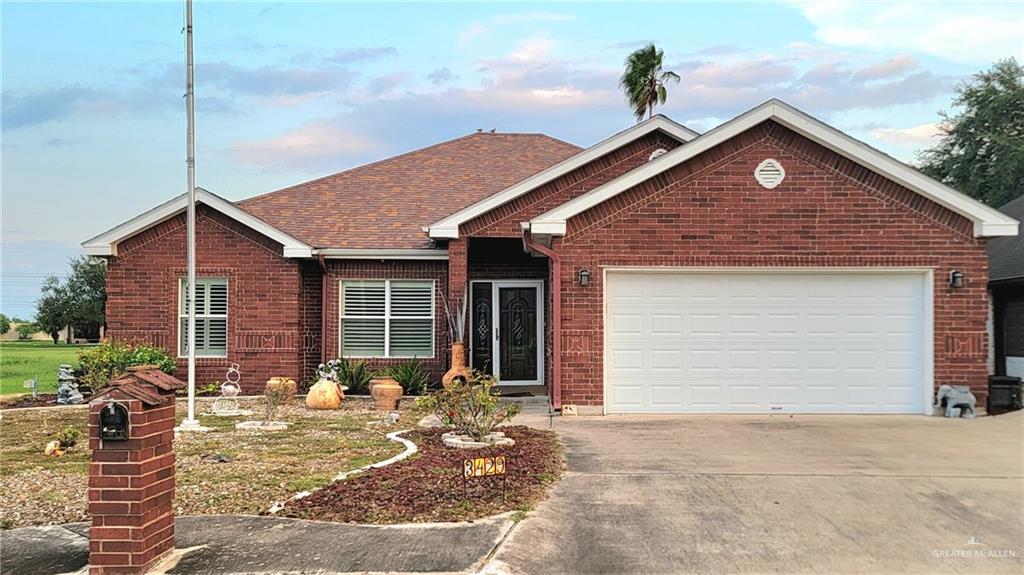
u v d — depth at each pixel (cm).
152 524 576
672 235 1336
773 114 1315
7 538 652
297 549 612
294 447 1023
